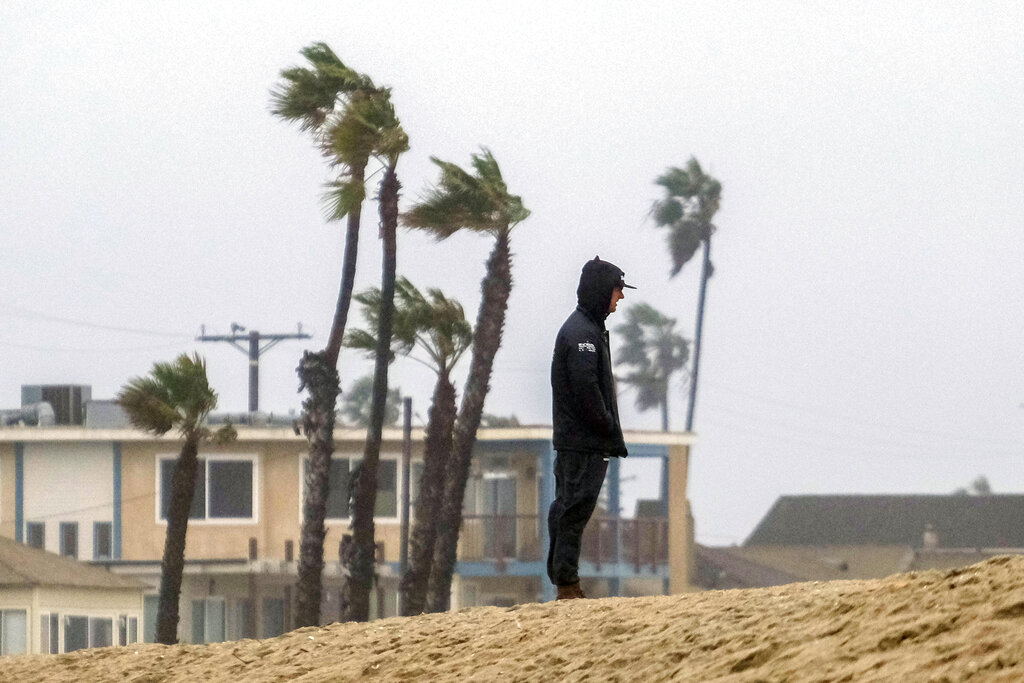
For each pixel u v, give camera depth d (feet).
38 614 343.26
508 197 274.36
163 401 296.92
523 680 70.49
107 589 373.81
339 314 294.46
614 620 75.97
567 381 94.89
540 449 413.80
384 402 285.23
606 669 67.26
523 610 87.45
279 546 412.77
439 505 286.66
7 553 363.97
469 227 271.08
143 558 410.31
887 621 57.88
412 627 92.48
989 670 48.37
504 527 414.41
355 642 92.22
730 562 644.69
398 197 277.23
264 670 91.61
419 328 284.41
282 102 281.33
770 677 56.59
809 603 65.87
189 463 301.02
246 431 407.64
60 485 414.82
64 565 376.89
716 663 61.87
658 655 66.33
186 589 408.26
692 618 70.74
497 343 281.74
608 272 95.25
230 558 407.23
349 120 266.57
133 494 412.36
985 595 56.54
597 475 94.48
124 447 413.80
